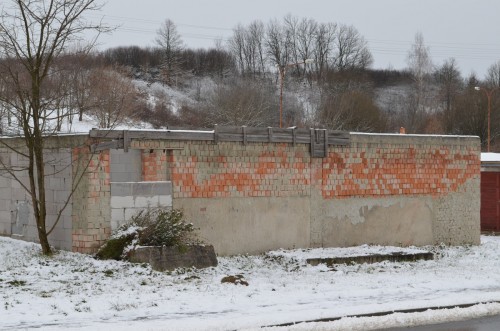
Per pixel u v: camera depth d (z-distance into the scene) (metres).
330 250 23.72
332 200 24.67
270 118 59.50
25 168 20.08
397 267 21.84
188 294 15.82
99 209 20.11
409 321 13.77
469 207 27.92
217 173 22.28
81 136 20.03
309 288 17.12
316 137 24.25
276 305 14.95
